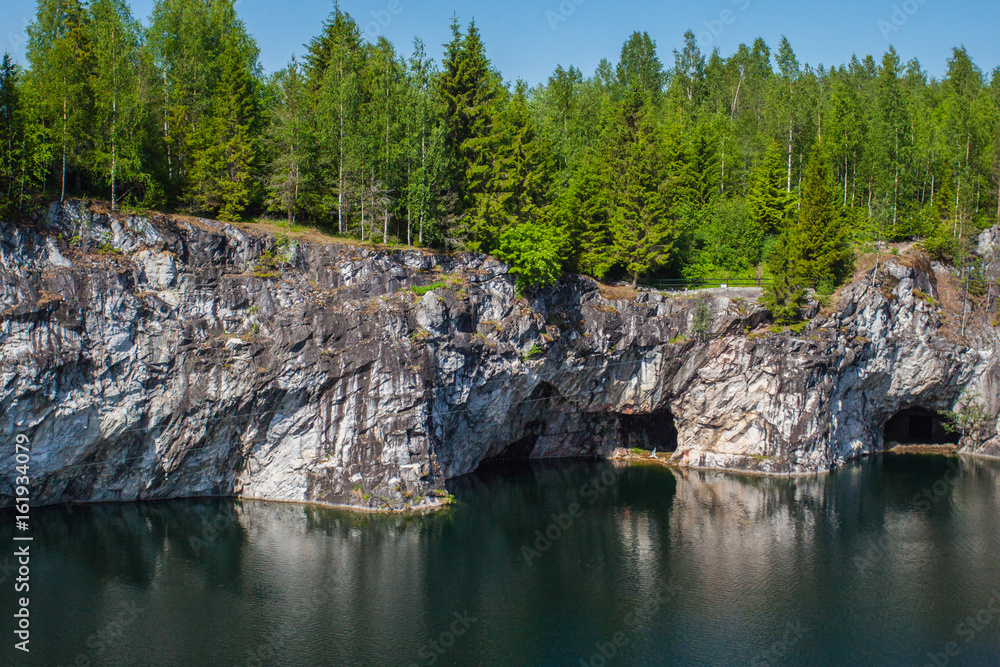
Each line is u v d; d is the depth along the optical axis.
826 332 66.12
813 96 88.81
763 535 50.81
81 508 51.03
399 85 61.81
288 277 55.00
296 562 44.25
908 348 71.06
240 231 54.72
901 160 84.19
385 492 52.62
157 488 53.16
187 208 60.72
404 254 58.22
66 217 49.53
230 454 54.25
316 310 53.62
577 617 39.09
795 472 65.81
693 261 79.50
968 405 74.19
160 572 42.38
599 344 65.00
